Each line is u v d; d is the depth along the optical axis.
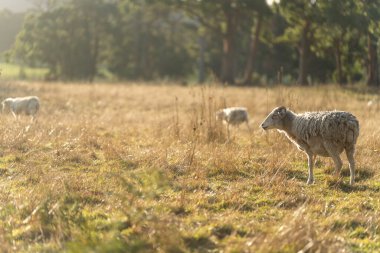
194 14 51.44
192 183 9.96
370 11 35.78
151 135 15.36
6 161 11.62
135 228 7.28
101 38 71.56
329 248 6.66
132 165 11.50
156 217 7.27
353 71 51.44
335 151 10.06
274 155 11.88
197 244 7.06
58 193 8.72
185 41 77.00
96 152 12.80
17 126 14.52
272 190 9.54
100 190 9.38
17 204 8.37
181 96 29.02
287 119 10.66
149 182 7.99
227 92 31.30
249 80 49.22
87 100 26.62
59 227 7.21
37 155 12.04
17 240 7.24
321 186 10.04
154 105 25.11
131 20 72.12
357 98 27.55
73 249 6.27
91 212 8.20
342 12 37.09
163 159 11.48
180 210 8.38
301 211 7.78
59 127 15.08
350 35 40.88
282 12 43.97
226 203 8.82
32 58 65.25
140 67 72.50
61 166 11.32
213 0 48.31
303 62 45.59
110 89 33.22
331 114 10.05
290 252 6.46
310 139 10.27
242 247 6.62
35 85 32.69
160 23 75.12
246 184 10.01
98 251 6.22
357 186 10.03
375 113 20.66
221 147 12.86
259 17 47.78
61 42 64.56
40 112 20.36
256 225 7.69
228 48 51.03
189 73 75.56
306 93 27.41
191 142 13.45
